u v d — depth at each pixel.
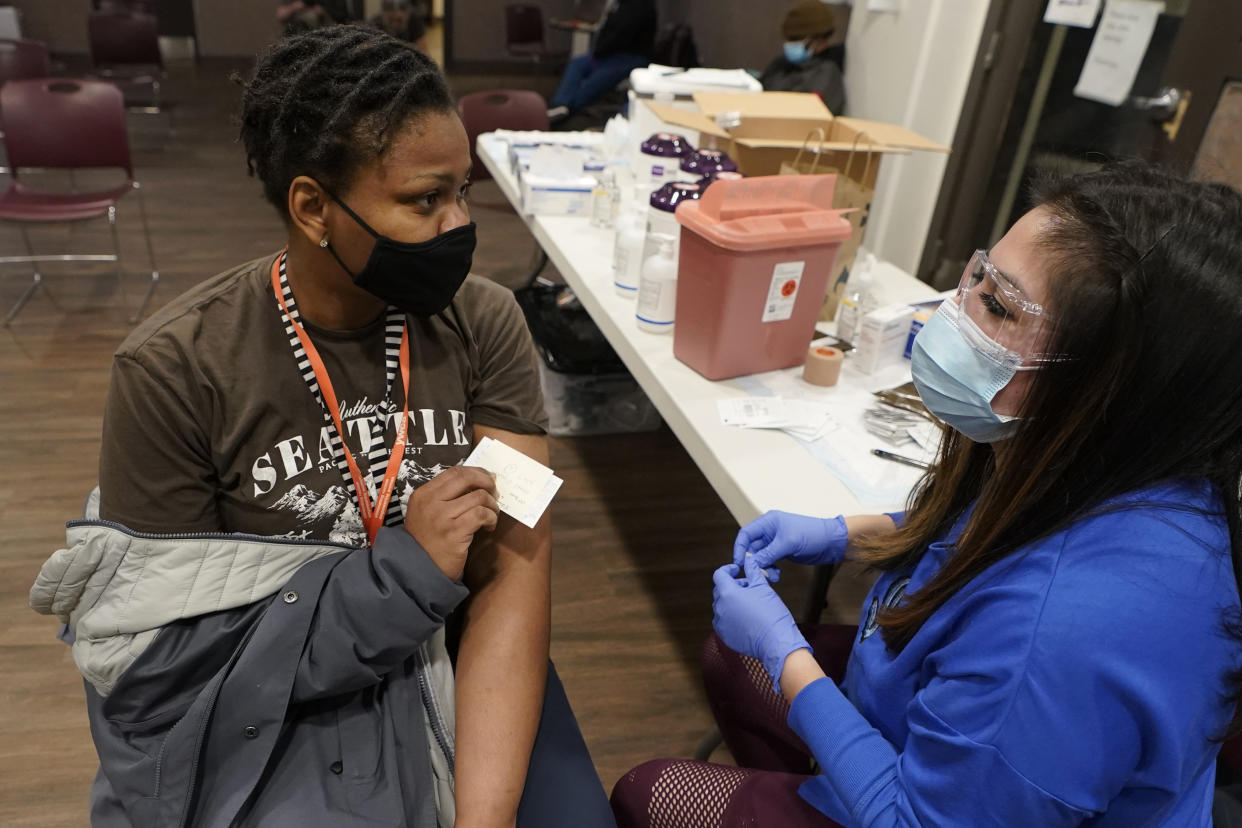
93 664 0.88
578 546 2.31
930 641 0.81
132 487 0.91
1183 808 0.77
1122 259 0.66
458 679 1.04
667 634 2.04
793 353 1.62
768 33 5.70
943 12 3.16
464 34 8.52
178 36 7.74
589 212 2.44
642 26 5.35
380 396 1.00
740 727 1.31
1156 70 2.54
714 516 2.48
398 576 0.90
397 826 0.90
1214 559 0.66
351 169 0.84
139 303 3.40
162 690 0.91
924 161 3.37
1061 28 2.84
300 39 0.85
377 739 0.96
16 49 4.23
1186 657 0.64
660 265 1.67
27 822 1.49
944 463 0.98
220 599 0.90
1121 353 0.67
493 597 1.08
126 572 0.88
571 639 2.00
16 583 1.99
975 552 0.78
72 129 3.18
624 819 1.12
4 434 2.53
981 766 0.70
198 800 0.90
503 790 0.96
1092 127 2.79
